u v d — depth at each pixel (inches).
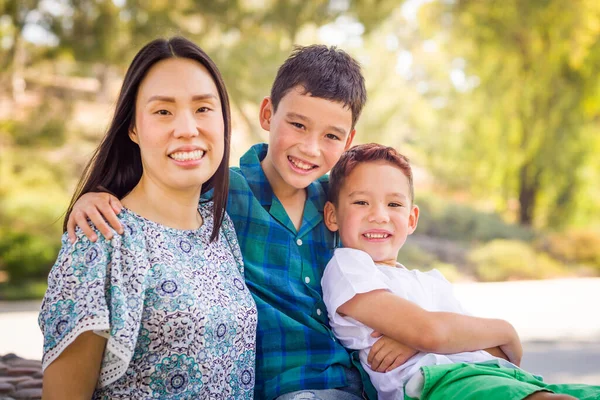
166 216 63.5
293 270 76.4
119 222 58.7
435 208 524.1
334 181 81.7
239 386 64.3
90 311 53.9
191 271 61.4
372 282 73.0
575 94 532.4
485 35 541.0
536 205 555.2
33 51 451.8
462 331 71.1
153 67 62.4
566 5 516.7
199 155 62.2
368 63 464.1
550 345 226.8
